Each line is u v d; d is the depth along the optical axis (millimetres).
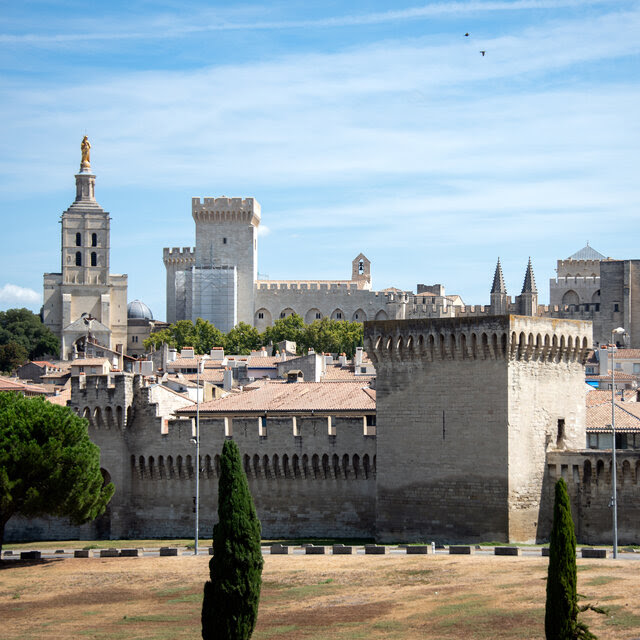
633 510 126250
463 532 128500
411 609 102500
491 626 95812
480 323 127375
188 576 123062
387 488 133125
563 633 84375
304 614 104312
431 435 130750
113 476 155250
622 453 126438
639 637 90062
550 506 129625
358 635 97062
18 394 152250
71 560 134750
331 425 148750
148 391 155500
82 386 157250
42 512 141750
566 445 133250
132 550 135750
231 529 96188
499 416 126812
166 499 153750
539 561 114375
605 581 103250
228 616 95188
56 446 140375
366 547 124625
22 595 121125
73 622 109875
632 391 194375
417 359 131750
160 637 102625
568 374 133750
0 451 139000
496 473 126812
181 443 152500
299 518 145375
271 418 147000
